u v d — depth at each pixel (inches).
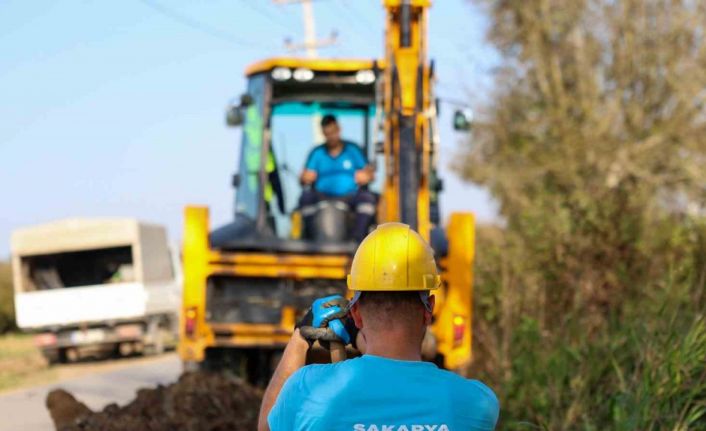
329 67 474.6
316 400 126.5
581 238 457.1
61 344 892.0
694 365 282.8
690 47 1210.6
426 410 125.4
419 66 404.5
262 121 481.4
